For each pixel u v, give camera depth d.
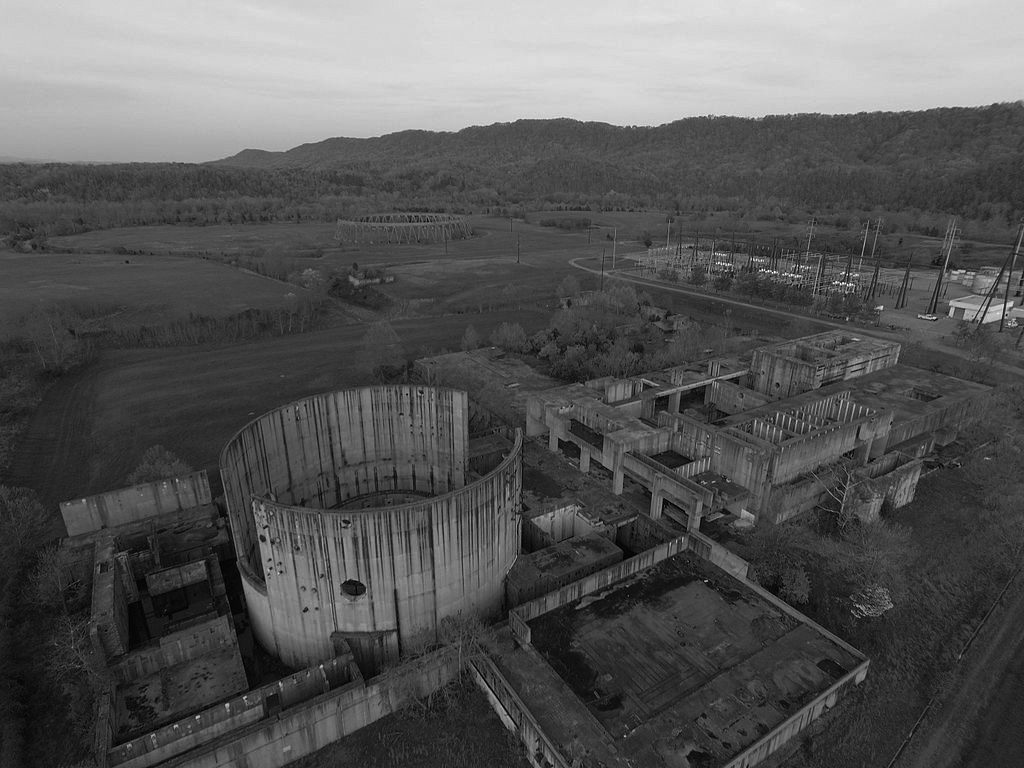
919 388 92.50
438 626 51.16
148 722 42.84
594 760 39.03
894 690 48.12
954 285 174.62
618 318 139.38
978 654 52.25
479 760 42.03
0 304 133.75
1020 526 65.69
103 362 113.12
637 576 57.25
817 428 72.44
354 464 69.69
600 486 71.19
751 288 163.88
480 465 72.69
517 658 46.94
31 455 79.38
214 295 151.88
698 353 114.31
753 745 39.81
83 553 57.09
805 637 50.28
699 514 62.53
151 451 75.00
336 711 42.59
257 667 51.56
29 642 50.44
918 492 74.50
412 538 46.47
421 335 133.75
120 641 47.41
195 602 56.94
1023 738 44.81
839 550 61.31
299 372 109.81
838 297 147.25
